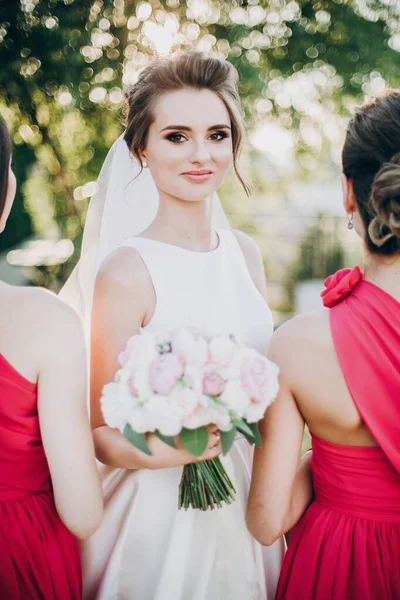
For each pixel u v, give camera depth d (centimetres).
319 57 584
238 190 761
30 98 543
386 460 152
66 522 158
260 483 162
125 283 191
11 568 161
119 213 219
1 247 686
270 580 204
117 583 189
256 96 573
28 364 152
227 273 209
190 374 143
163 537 190
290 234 1047
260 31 575
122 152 219
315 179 708
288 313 833
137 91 194
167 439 148
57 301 158
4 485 162
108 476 199
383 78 592
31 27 515
